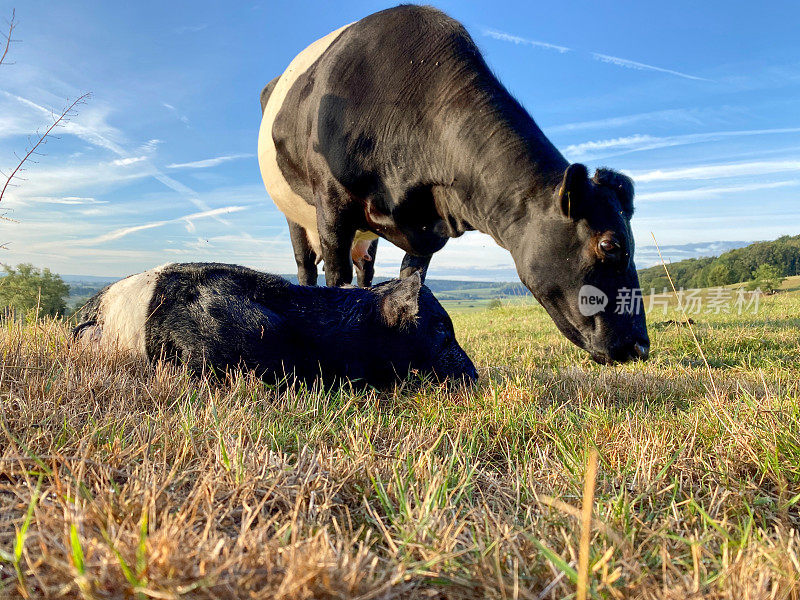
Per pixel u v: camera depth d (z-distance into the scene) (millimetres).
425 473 836
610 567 580
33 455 685
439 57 1854
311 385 1357
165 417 968
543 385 1651
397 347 1452
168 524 551
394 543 637
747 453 972
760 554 594
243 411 1044
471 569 580
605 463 941
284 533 599
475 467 900
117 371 1234
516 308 6031
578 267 1512
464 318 5633
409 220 2037
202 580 458
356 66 2002
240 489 698
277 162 2508
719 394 1438
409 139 1894
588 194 1483
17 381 1050
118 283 1461
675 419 1256
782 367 2098
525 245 1612
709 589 544
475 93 1776
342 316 1432
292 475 774
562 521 702
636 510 799
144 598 445
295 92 2314
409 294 1416
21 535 476
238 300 1349
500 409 1302
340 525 711
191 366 1293
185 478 737
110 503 603
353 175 2021
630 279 1514
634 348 1536
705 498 845
